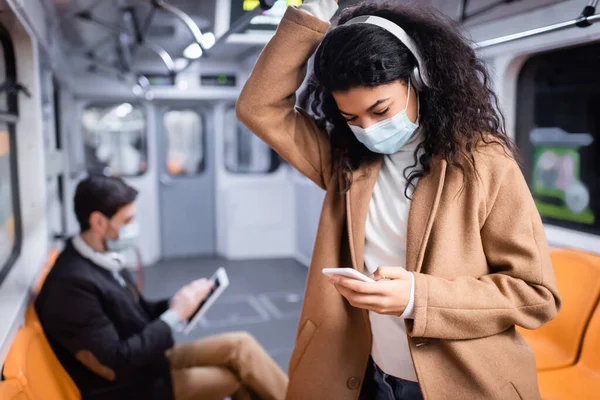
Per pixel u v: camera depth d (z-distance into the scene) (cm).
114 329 214
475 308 112
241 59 673
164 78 669
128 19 411
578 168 288
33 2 253
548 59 279
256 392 259
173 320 230
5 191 242
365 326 134
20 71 264
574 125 287
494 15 279
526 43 265
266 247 761
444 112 120
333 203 138
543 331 237
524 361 126
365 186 131
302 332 139
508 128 299
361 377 136
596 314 217
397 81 116
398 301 111
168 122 732
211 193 763
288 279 635
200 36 296
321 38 124
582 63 268
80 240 224
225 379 255
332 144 138
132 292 256
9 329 174
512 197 119
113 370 209
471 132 120
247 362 259
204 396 247
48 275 220
